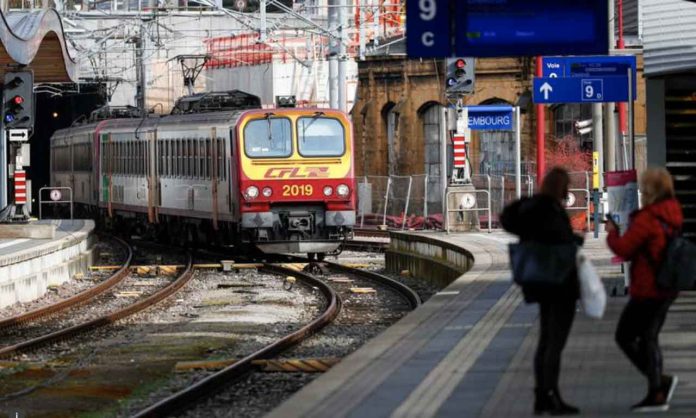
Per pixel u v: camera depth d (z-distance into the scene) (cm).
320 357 4016
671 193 2478
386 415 2467
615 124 7275
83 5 14588
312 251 7962
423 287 6631
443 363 3100
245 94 8931
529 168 10881
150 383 3575
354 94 14288
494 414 2467
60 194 12194
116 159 10906
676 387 2739
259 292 6419
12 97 8119
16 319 5194
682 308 4094
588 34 3828
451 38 3791
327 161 7944
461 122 7819
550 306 2430
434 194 11444
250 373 3647
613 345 3334
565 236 2398
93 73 14688
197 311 5594
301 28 10462
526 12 3809
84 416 3098
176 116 9275
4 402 3294
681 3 4403
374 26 12462
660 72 4441
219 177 8281
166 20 15200
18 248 7119
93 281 7350
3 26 7200
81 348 4409
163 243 10044
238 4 15150
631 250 2455
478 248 6544
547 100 5675
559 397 2450
